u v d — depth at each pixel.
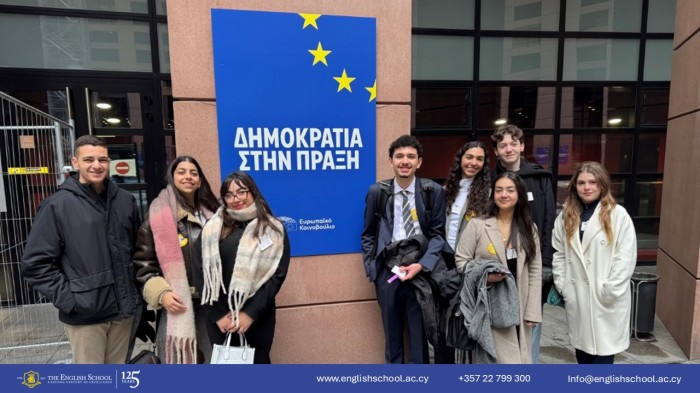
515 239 2.47
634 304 4.03
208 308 2.13
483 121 6.40
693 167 3.62
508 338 2.39
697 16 3.61
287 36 2.78
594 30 6.48
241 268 2.08
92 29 5.04
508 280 2.36
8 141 4.18
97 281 2.15
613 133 6.69
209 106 2.73
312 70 2.84
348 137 2.95
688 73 3.77
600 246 2.48
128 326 2.45
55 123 3.94
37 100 4.92
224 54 2.69
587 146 6.68
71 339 2.24
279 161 2.85
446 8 6.13
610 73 6.59
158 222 2.20
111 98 5.14
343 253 3.05
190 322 2.17
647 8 6.49
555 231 2.73
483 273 2.33
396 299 2.65
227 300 2.09
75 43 5.00
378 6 2.96
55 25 4.93
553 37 6.39
